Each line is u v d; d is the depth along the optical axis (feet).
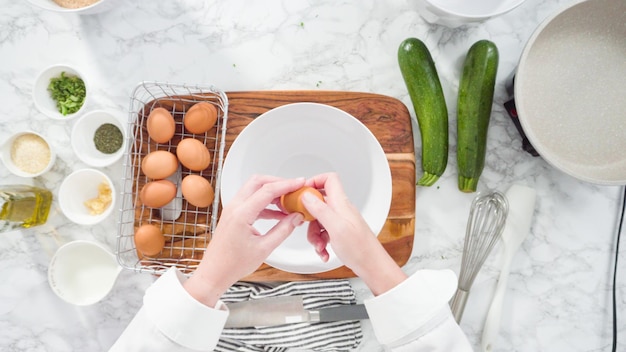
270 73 3.10
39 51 3.08
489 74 2.80
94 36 3.08
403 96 3.09
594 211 3.14
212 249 2.08
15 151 2.95
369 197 2.83
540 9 3.06
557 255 3.15
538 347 3.17
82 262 3.02
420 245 3.12
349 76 3.10
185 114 2.86
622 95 2.79
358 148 2.83
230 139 2.95
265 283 3.01
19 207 2.91
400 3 3.07
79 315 3.14
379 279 2.08
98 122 2.97
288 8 3.08
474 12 2.96
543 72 2.83
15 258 3.11
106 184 2.98
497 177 3.15
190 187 2.70
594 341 3.16
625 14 2.69
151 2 3.06
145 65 3.09
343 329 2.97
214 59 3.09
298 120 2.80
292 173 3.02
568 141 2.86
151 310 2.07
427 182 2.95
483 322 3.14
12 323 3.13
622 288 3.15
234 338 2.91
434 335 2.06
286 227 2.09
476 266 2.99
